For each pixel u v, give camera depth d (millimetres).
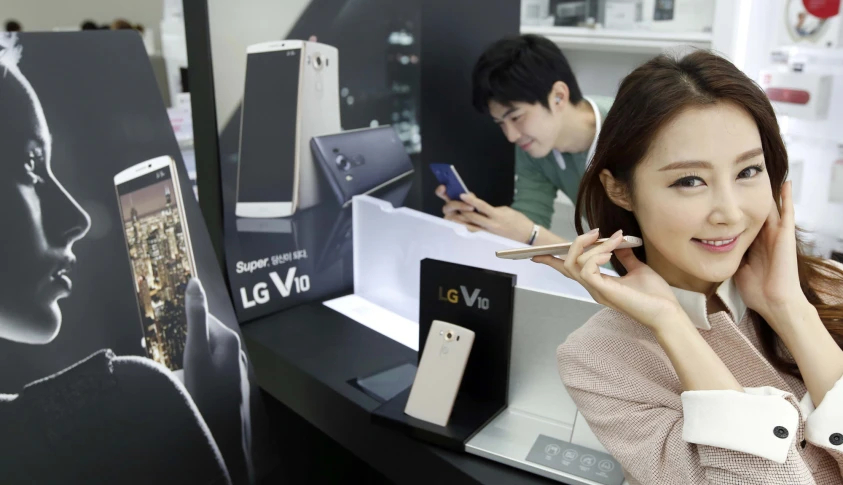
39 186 865
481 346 985
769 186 687
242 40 1221
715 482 663
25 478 822
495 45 1578
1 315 819
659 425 709
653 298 703
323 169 1357
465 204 1601
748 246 727
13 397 820
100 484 885
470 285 978
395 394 1059
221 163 1244
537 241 1624
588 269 705
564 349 781
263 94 1263
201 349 1017
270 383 1246
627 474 764
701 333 755
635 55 2494
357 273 1450
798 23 1883
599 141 735
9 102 851
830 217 1932
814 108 1893
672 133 658
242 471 1042
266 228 1326
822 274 832
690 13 2156
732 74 664
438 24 1521
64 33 924
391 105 1478
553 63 1588
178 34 2076
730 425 648
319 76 1316
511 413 978
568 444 900
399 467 987
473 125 1707
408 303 1339
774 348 786
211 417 1012
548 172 1935
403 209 1306
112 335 916
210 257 1056
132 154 970
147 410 941
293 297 1405
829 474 737
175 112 2041
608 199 778
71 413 867
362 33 1375
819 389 722
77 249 893
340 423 1081
